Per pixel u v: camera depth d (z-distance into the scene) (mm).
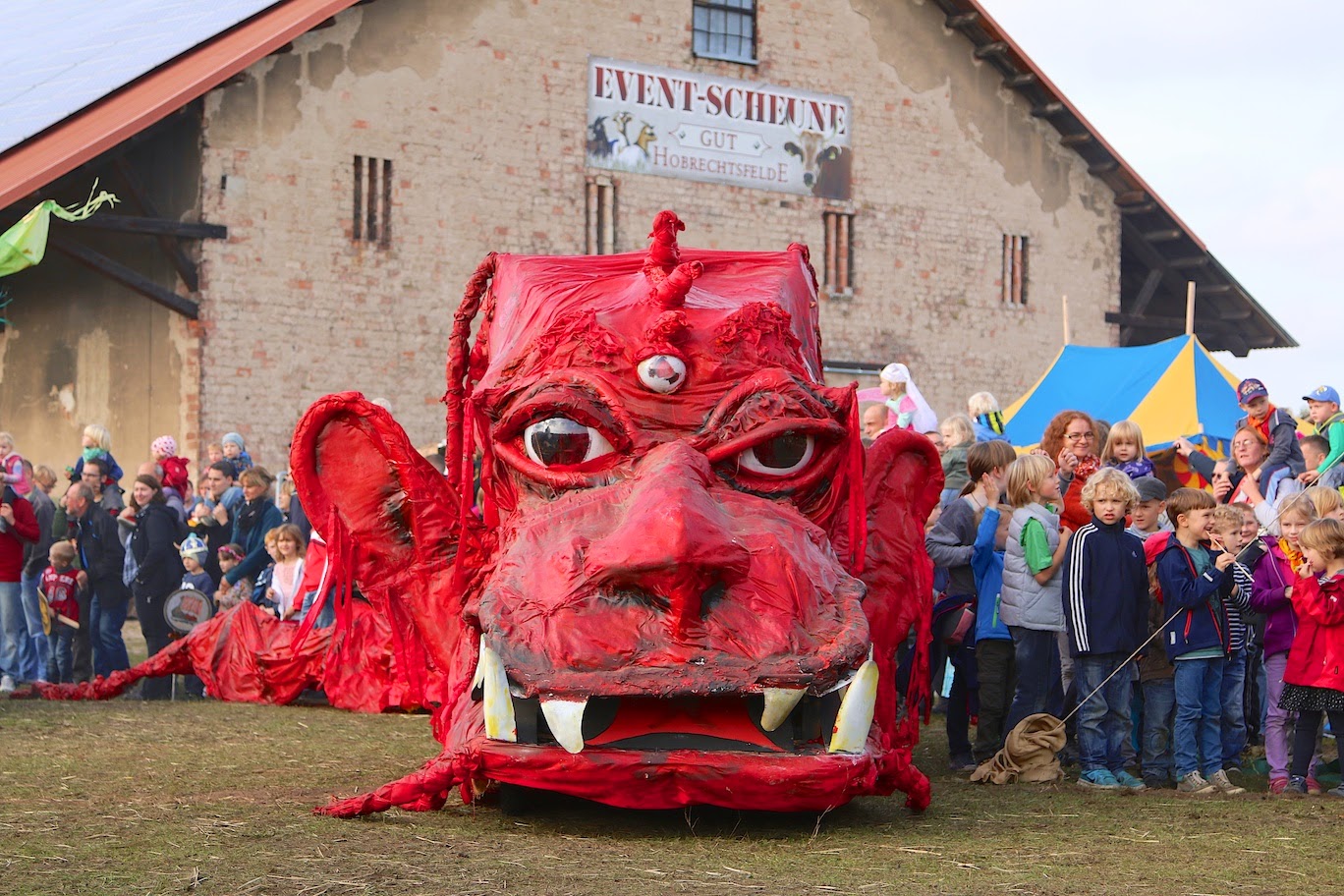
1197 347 17234
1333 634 7941
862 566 6863
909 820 6883
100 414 25344
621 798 6027
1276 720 8367
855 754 6082
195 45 24016
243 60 22875
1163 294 33938
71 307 25906
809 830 6488
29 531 13391
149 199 23078
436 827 6422
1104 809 7371
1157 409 16734
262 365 24219
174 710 11391
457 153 25875
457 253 25828
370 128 25156
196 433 23703
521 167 26453
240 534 14281
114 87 23000
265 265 24266
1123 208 31797
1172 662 8297
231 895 5176
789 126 29047
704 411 6758
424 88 25625
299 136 24562
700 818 6625
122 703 11961
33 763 8484
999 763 8500
